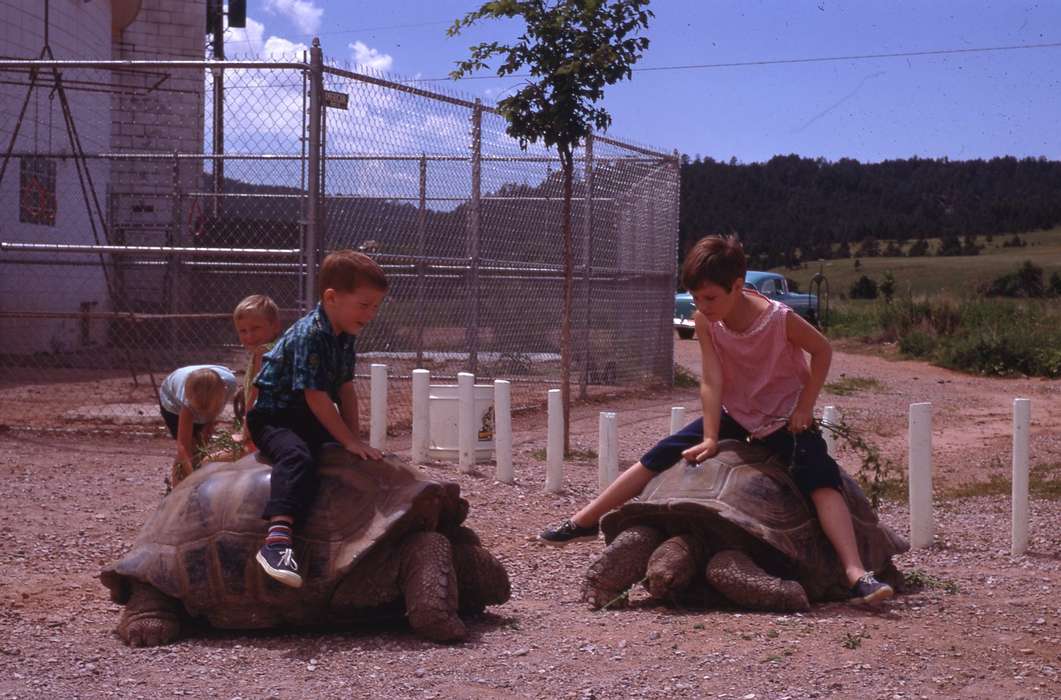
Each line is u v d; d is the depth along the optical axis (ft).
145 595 15.89
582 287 47.50
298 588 15.07
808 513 16.90
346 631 16.24
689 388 54.44
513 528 24.45
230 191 53.98
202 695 13.29
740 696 12.94
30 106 58.03
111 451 32.94
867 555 17.29
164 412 23.56
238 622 15.52
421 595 15.17
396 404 40.57
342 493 15.61
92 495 26.68
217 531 15.64
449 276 43.86
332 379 16.03
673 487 16.97
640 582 17.13
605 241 48.16
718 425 17.34
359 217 39.91
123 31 73.46
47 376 50.44
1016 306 88.79
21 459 31.14
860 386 61.36
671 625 15.89
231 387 23.57
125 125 69.15
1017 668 13.97
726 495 16.55
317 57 33.55
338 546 15.21
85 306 62.44
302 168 34.14
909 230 422.82
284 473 15.37
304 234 34.06
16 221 57.26
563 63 32.40
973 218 431.84
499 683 13.56
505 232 44.29
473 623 16.49
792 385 17.40
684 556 16.48
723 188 445.78
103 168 65.51
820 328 101.40
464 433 30.22
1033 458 36.88
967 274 247.29
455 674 13.92
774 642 14.89
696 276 16.85
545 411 43.57
